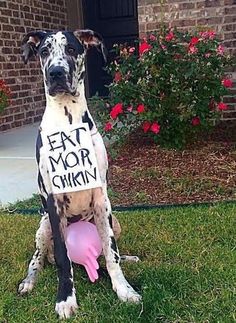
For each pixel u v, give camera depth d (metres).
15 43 4.01
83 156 1.21
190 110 2.37
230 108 3.02
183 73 2.41
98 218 1.25
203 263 1.37
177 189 2.06
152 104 2.41
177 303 1.17
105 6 4.73
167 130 2.52
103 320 1.11
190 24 2.99
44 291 1.28
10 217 1.85
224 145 2.58
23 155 2.87
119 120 2.48
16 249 1.56
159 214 1.79
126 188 2.13
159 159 2.44
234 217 1.70
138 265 1.38
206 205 1.86
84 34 1.28
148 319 1.12
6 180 2.37
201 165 2.31
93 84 4.98
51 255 1.39
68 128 1.21
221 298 1.18
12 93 3.97
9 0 3.93
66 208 1.24
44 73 1.22
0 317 1.17
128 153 2.57
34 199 2.06
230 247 1.47
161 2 2.93
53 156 1.21
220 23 2.95
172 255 1.45
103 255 1.39
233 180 2.12
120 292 1.21
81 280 1.33
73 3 4.82
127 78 2.48
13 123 3.98
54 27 4.64
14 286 1.32
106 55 1.31
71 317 1.15
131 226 1.68
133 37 4.70
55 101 1.20
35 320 1.15
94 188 1.23
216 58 2.45
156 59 2.41
